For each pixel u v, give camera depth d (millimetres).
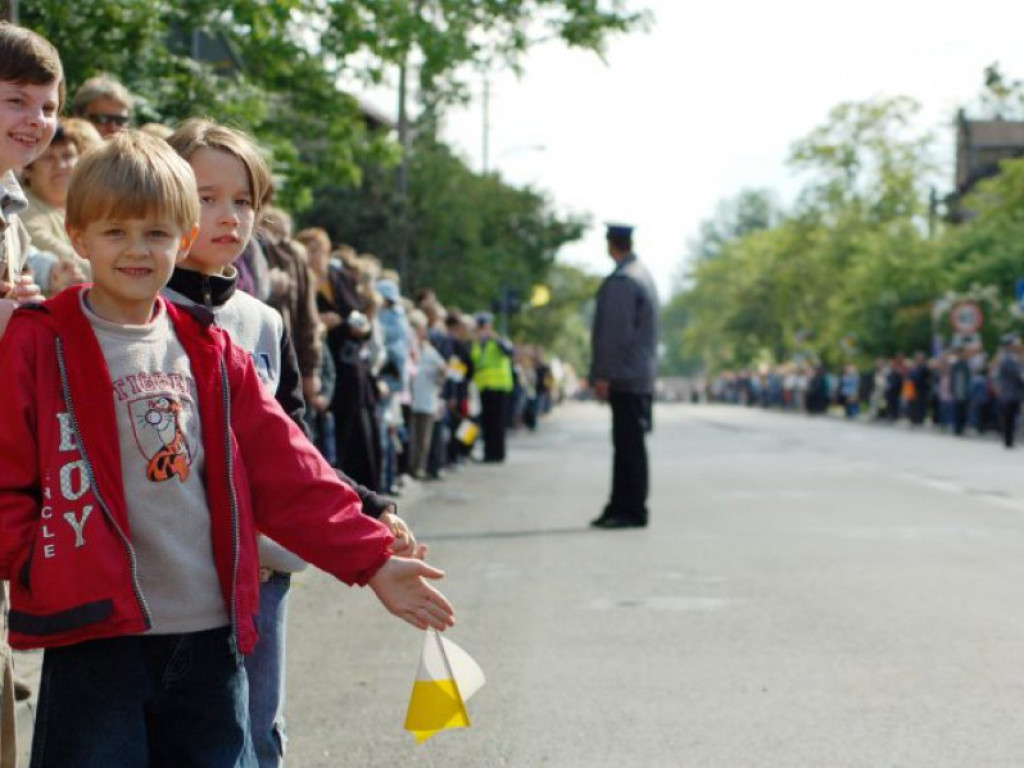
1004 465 29844
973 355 54312
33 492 4402
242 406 4672
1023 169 70938
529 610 11789
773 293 138625
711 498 21750
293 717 8391
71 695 4398
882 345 75562
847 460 31953
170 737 4531
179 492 4508
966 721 8297
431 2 27375
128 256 4434
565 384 139875
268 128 25125
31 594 4320
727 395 155500
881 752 7680
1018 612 11680
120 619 4340
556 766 7445
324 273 15922
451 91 38656
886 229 83500
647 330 17641
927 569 14023
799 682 9266
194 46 22250
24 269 6566
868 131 98125
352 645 10406
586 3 27375
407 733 8055
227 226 5535
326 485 4684
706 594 12578
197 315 4648
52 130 5695
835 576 13586
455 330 28344
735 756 7621
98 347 4457
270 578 5684
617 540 16344
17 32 5559
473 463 31172
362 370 16719
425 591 4648
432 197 49531
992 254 64750
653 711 8547
